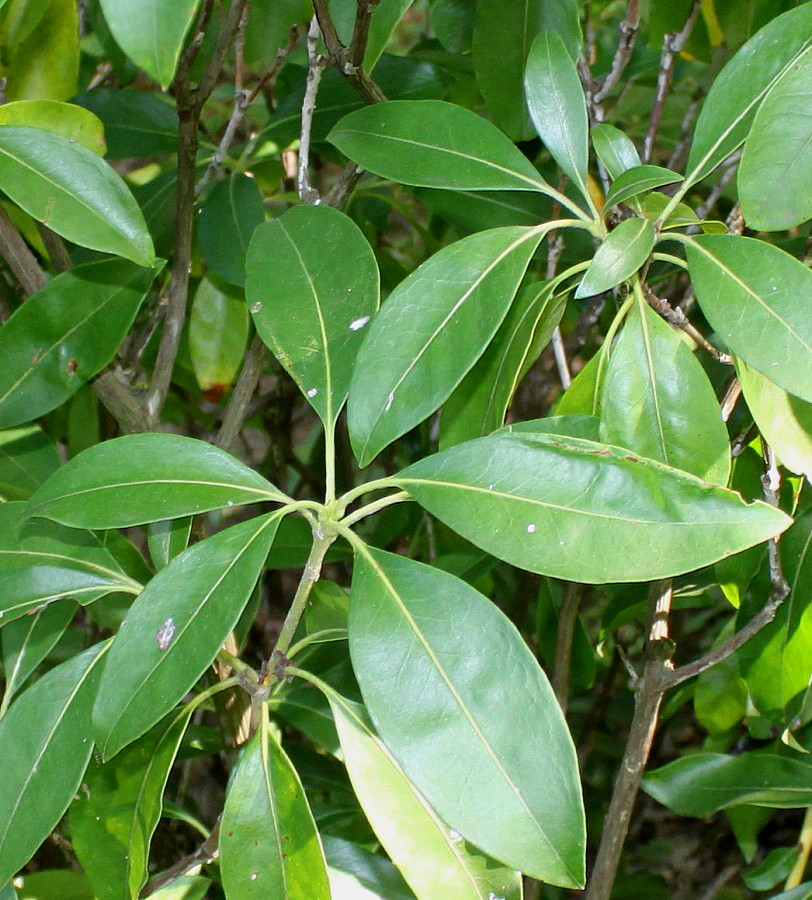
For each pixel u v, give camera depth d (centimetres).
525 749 31
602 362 39
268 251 40
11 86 46
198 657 32
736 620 45
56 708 38
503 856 31
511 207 49
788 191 34
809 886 45
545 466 32
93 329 42
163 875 42
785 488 43
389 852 35
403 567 33
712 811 47
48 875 44
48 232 44
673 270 47
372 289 39
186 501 35
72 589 40
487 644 32
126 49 28
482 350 36
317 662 48
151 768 38
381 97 44
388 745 31
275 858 36
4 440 48
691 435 36
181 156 45
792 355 33
